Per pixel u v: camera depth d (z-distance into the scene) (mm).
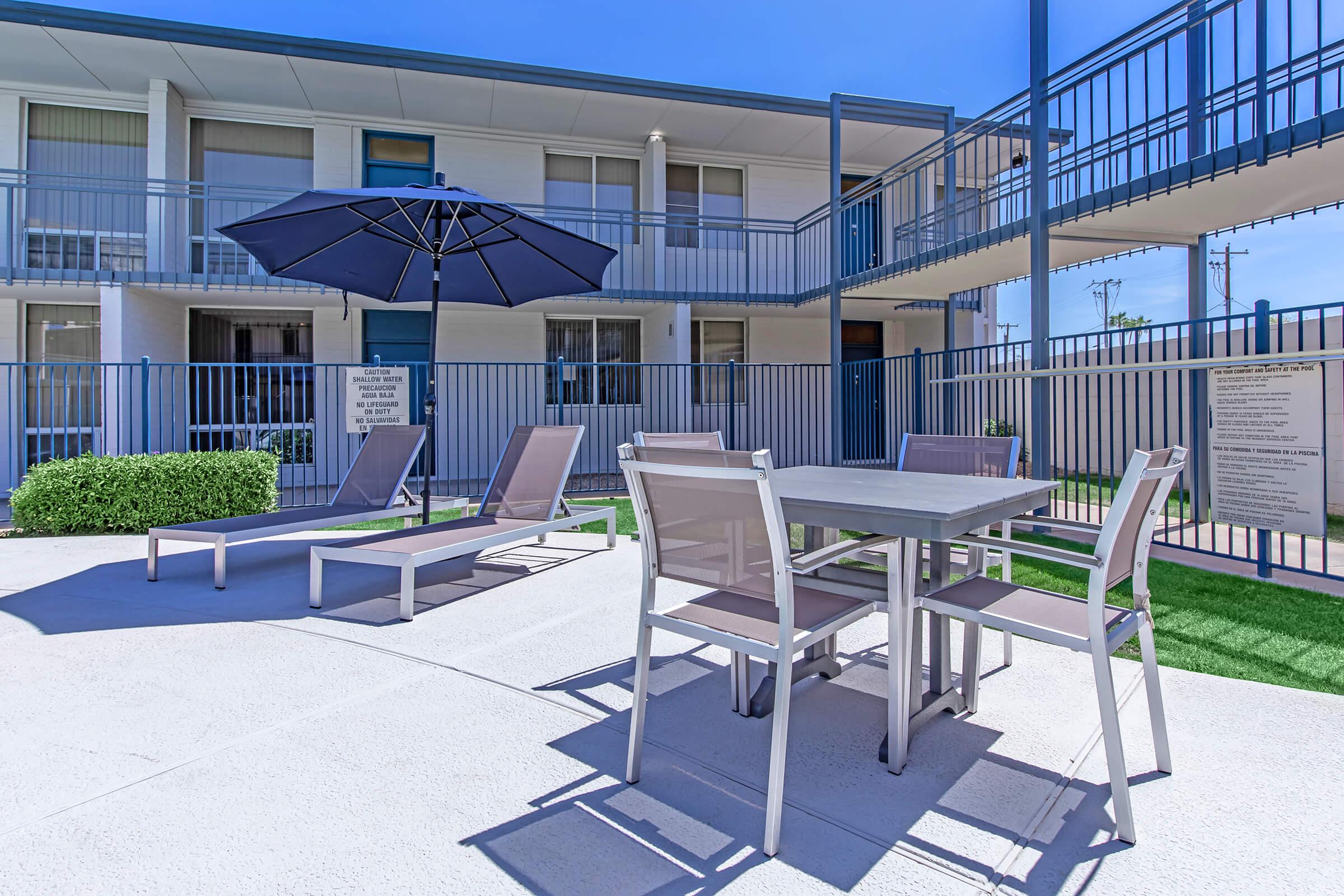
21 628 3418
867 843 1729
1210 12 4320
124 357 7797
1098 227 5621
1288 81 4090
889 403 11633
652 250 10352
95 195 8672
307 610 3742
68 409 8750
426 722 2406
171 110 8523
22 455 7773
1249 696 2562
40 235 8578
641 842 1735
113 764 2098
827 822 1819
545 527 4527
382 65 8125
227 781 2006
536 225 4559
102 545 5723
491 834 1761
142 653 3068
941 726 2363
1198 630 3312
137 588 4242
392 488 5148
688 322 9531
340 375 9602
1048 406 5469
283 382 9516
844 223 11258
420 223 4930
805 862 1654
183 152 8859
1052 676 2793
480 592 4105
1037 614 2010
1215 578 4332
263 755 2162
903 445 3777
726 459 1812
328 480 8453
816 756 2168
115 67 8102
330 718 2426
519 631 3398
